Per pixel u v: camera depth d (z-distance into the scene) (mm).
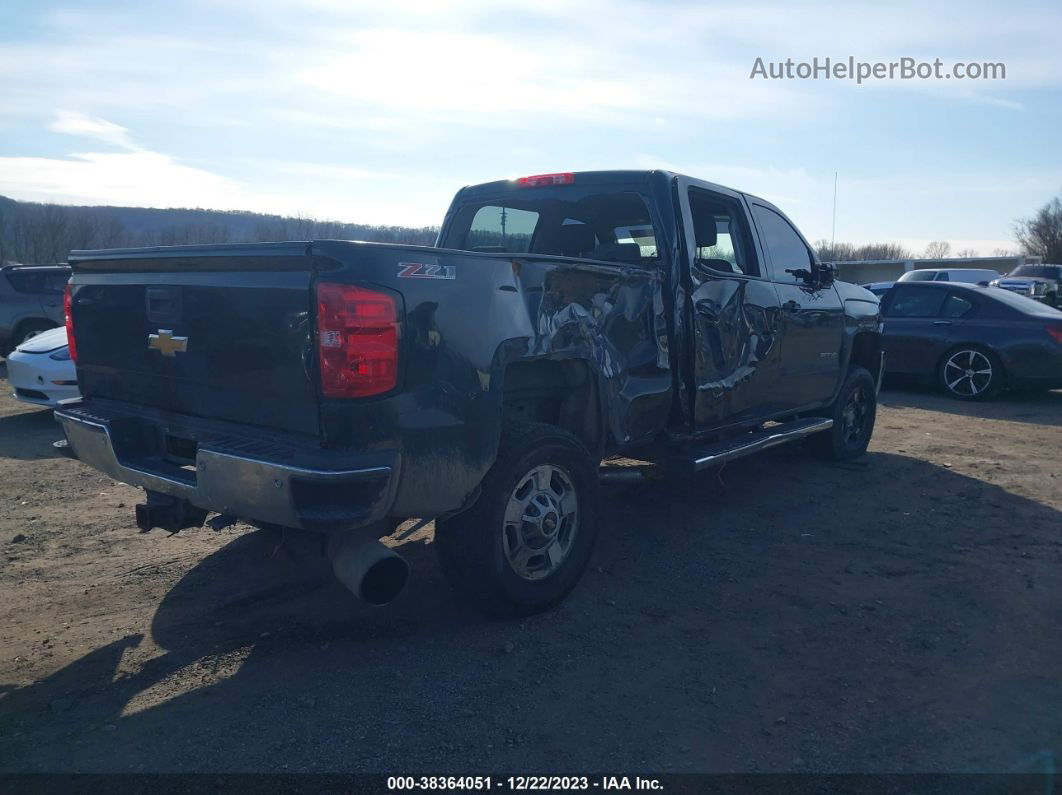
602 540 5137
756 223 5863
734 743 3000
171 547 5004
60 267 12594
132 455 3893
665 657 3637
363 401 3150
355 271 3129
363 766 2846
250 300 3355
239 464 3215
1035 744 2986
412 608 4113
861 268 41469
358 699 3273
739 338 5344
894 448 7809
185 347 3650
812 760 2896
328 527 3086
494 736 3027
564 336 3971
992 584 4434
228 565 4695
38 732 3061
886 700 3291
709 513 5691
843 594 4320
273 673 3480
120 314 3963
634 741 3008
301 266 3178
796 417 6531
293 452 3209
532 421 4109
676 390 4852
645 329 4586
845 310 6781
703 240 5344
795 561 4793
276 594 4293
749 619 4027
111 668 3527
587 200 5262
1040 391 11188
